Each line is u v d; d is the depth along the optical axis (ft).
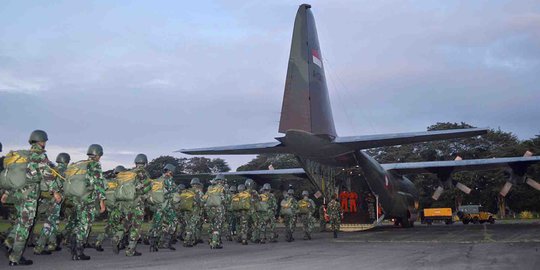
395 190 79.30
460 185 84.69
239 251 38.55
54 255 34.81
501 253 33.04
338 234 64.49
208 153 59.31
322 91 57.57
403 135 49.62
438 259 29.89
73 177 31.22
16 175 27.40
